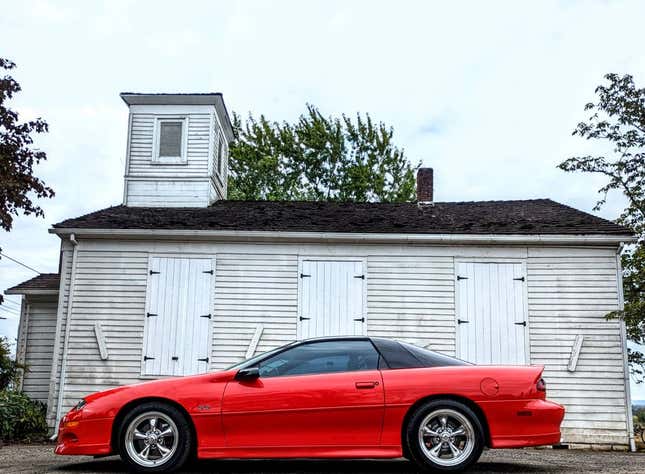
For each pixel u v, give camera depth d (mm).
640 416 14586
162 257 12906
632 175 15945
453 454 6297
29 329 13938
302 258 12875
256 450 6285
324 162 29797
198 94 15461
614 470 6754
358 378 6434
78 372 12477
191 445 6312
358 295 12703
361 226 13078
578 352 12195
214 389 6398
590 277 12469
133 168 15359
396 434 6336
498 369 6562
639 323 13328
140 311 12711
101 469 6754
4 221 12828
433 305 12609
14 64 13836
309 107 30219
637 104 15883
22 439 11781
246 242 12953
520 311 12477
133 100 15578
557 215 13695
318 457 6273
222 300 12742
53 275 15234
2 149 13430
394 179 30375
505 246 12742
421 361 6617
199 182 15250
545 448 11758
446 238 12586
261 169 29453
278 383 6422
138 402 6438
